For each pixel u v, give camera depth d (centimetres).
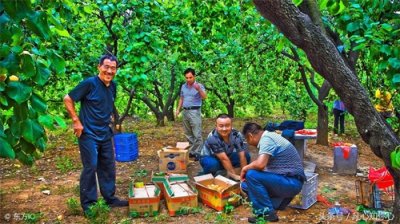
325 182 607
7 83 189
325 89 870
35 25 181
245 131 474
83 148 467
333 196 543
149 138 1001
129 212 469
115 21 741
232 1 724
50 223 452
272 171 454
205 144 576
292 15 273
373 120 296
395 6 454
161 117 1214
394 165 250
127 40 668
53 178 646
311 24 278
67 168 700
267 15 277
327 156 779
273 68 1019
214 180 526
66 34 230
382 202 478
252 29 816
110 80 474
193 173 644
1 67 183
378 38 401
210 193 486
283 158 454
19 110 193
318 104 877
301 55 820
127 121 1379
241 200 494
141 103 1428
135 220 458
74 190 568
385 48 384
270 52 904
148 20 712
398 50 380
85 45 700
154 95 1249
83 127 466
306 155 781
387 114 695
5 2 169
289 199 471
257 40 859
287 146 459
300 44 283
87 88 463
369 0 463
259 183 448
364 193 471
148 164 723
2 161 758
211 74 1212
